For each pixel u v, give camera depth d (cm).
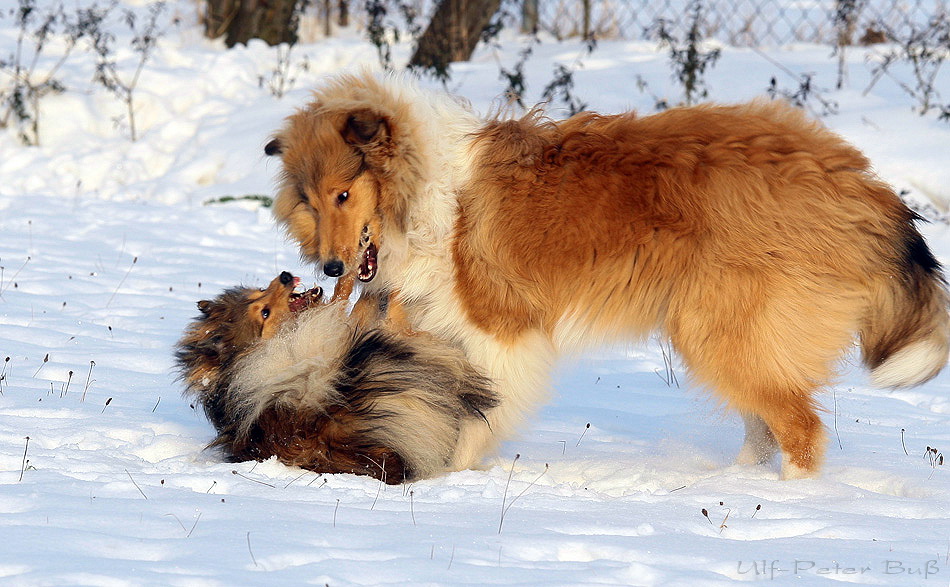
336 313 959
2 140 2644
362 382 916
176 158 2583
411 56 2956
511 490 845
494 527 718
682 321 919
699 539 720
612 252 924
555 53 2914
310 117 965
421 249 965
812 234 892
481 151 959
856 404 1305
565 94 2436
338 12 3325
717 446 1086
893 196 934
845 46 2731
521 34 3175
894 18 2870
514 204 936
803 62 2672
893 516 805
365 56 3019
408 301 993
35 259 1761
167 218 2164
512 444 1071
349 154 930
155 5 3388
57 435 927
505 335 956
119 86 2783
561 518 753
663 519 766
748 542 720
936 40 2697
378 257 973
